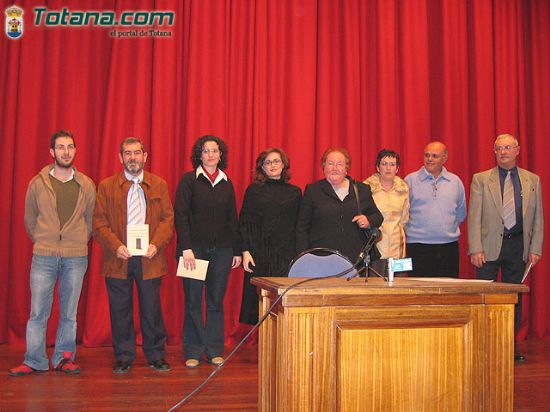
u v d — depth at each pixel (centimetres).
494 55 552
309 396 189
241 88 512
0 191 477
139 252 380
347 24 529
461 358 202
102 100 498
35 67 483
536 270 544
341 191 386
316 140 523
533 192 456
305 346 189
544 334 544
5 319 478
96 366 405
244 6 515
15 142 480
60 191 388
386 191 430
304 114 517
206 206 403
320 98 522
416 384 197
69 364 387
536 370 411
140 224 391
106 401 317
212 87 502
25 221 392
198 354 410
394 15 536
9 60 482
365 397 193
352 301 194
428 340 199
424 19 538
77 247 388
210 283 414
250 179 507
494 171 461
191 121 496
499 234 452
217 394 335
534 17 563
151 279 394
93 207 402
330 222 376
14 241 474
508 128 548
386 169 424
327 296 192
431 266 447
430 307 200
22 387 344
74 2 495
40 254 379
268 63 517
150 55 501
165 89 498
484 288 204
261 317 234
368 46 540
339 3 535
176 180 504
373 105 538
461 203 462
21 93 479
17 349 457
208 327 416
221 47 504
